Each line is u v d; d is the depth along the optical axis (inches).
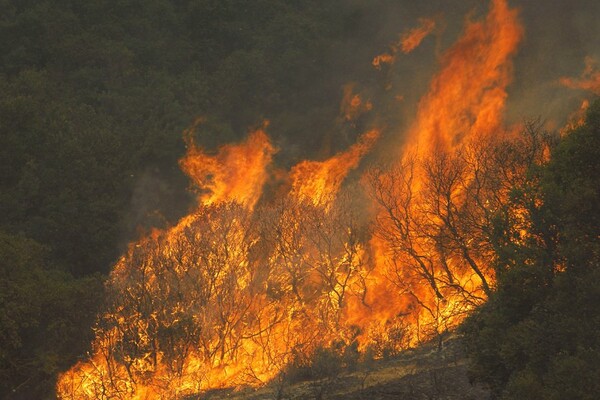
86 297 2965.1
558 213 1264.8
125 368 2487.7
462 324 1439.5
